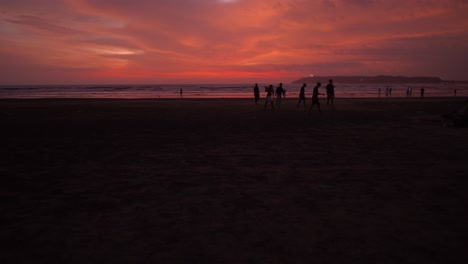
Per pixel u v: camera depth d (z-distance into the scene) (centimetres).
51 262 281
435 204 416
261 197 446
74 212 395
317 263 277
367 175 555
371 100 3400
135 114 1808
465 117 1194
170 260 283
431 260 282
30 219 375
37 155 731
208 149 799
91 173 576
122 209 405
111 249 304
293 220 368
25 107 2358
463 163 640
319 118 1552
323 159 682
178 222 365
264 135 1028
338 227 349
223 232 338
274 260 282
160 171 589
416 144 856
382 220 367
